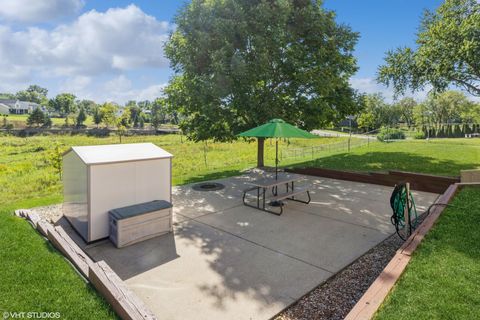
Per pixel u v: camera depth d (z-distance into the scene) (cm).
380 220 595
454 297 279
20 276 342
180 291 340
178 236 509
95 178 467
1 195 948
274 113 1075
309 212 652
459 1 1316
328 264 406
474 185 723
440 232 441
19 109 8206
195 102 1108
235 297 327
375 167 1207
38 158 1908
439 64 1300
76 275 348
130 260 420
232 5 1018
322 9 1156
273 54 1077
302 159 1698
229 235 516
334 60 1130
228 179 1056
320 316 296
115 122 4597
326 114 1163
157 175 544
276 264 406
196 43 1040
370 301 271
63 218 595
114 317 273
